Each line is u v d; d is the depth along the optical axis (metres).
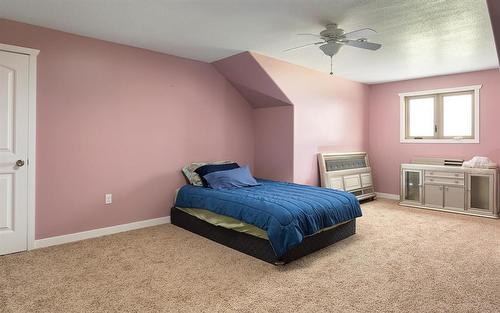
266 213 2.96
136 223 4.07
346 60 4.55
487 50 4.02
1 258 3.03
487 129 5.08
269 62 4.41
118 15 3.02
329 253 3.19
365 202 5.80
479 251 3.24
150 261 2.97
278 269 2.80
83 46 3.60
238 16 3.02
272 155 5.18
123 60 3.91
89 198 3.67
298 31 3.41
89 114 3.65
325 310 2.13
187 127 4.56
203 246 3.40
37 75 3.30
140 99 4.07
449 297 2.30
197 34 3.54
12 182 3.17
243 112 5.30
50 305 2.18
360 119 6.23
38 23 3.23
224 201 3.43
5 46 3.08
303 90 4.99
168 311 2.12
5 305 2.17
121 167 3.92
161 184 4.30
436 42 3.71
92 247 3.34
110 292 2.37
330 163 5.41
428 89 5.68
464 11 2.86
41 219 3.35
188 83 4.55
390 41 3.67
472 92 5.27
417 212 4.99
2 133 3.11
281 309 2.15
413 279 2.60
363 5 2.75
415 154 5.88
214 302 2.23
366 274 2.70
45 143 3.36
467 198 4.88
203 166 4.36
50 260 2.98
